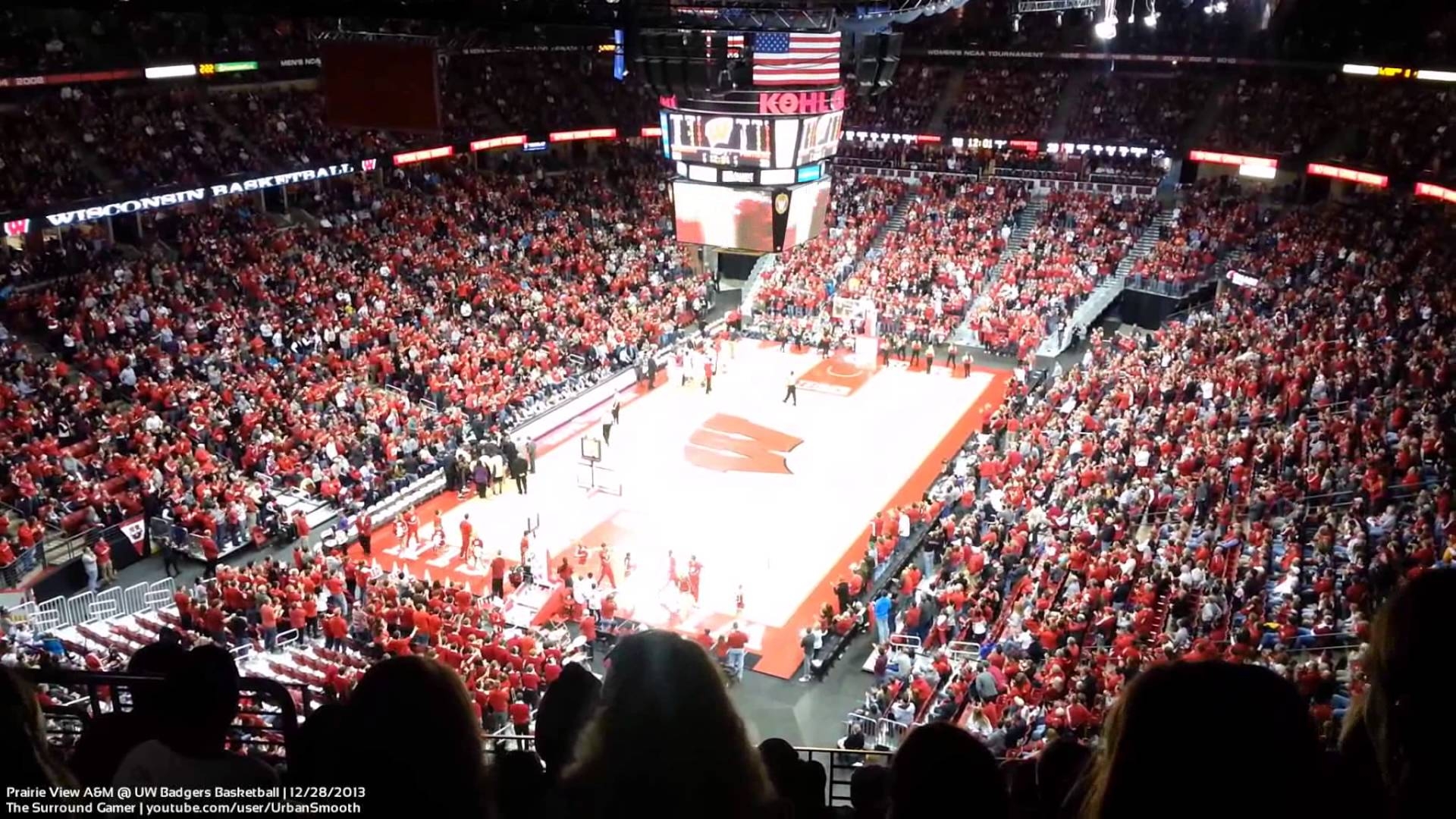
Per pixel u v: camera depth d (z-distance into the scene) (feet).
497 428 127.24
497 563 100.12
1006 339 159.22
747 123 70.64
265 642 85.56
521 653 84.12
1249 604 75.31
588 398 145.28
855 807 22.49
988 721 70.28
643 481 126.21
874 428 140.05
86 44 138.51
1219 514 90.79
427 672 11.18
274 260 144.25
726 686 10.46
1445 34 157.89
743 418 143.43
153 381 117.29
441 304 148.46
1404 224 151.64
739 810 9.84
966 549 96.22
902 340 160.66
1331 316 130.93
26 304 122.72
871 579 99.50
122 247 142.72
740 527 115.85
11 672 11.96
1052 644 77.36
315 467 111.96
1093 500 97.96
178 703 13.79
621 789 9.75
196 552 101.35
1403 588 9.35
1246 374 118.32
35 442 102.12
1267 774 7.71
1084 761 17.70
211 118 156.04
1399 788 8.82
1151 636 76.54
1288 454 100.94
